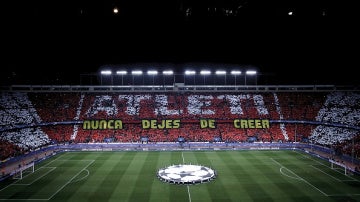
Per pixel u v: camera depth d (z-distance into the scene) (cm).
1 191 3862
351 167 4984
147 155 6075
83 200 3550
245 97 8625
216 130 7456
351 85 8938
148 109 8075
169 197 3644
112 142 6969
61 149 6669
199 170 4794
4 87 8344
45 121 7306
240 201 3509
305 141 7006
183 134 7281
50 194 3753
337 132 6825
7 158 5388
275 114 7925
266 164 5288
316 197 3622
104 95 8562
